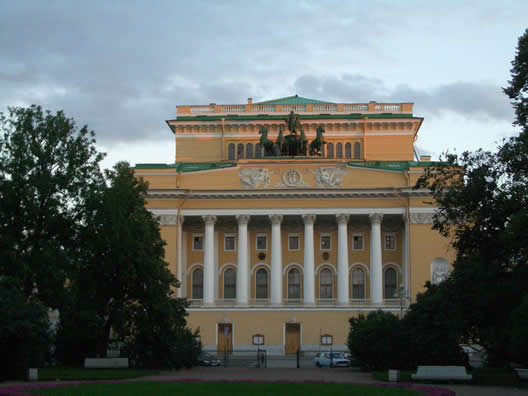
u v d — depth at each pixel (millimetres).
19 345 39500
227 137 84750
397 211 75250
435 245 74000
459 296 42656
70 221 50219
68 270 47938
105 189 50750
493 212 41844
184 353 50938
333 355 59875
